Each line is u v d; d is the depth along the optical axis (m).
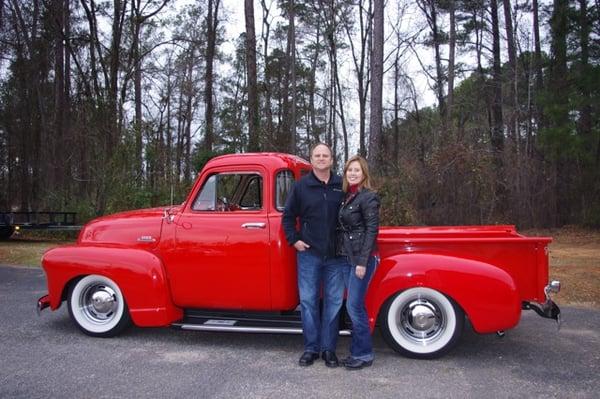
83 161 21.22
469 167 14.96
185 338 5.63
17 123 32.53
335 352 5.15
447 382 4.34
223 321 5.41
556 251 14.13
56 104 28.25
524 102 27.97
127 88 24.70
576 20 18.77
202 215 5.34
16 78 31.42
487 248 4.93
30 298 7.62
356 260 4.51
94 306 5.61
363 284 4.59
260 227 5.12
